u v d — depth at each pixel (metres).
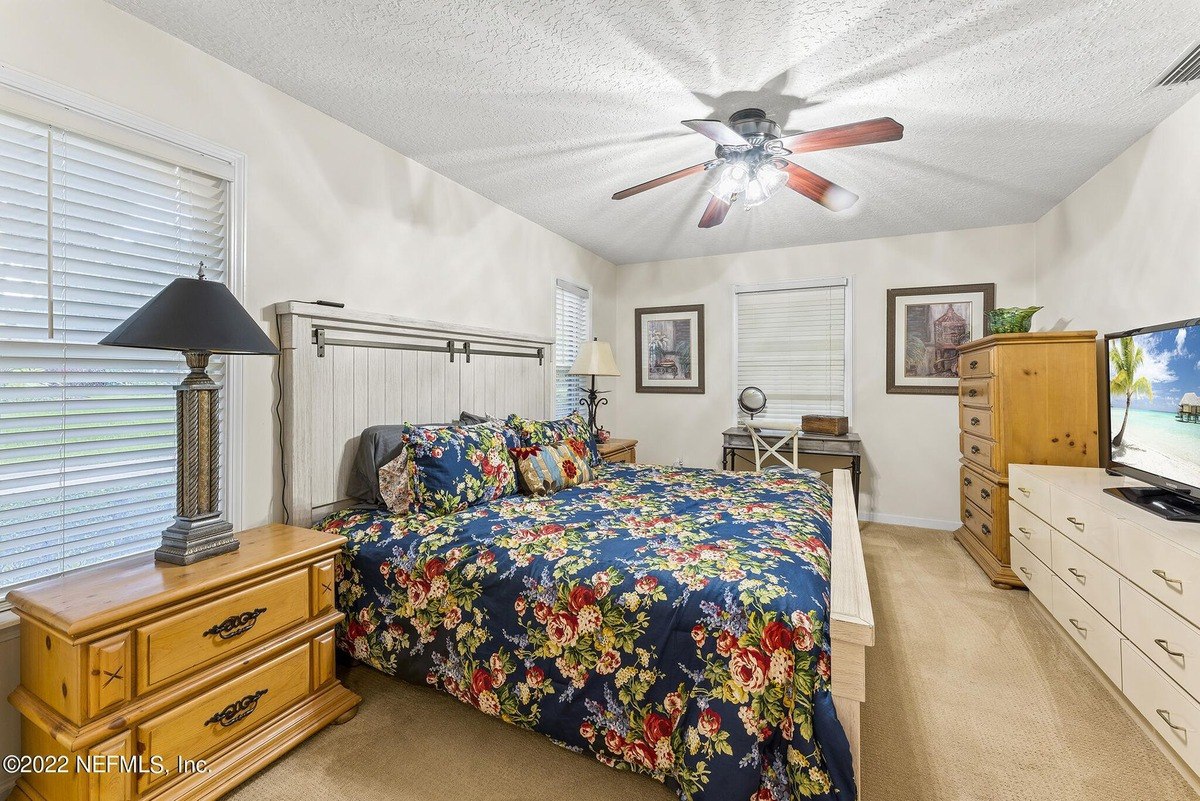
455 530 2.00
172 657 1.40
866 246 4.40
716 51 1.91
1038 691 2.03
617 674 1.53
